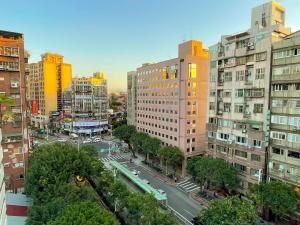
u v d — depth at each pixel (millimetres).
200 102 69188
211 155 55031
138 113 92500
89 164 44156
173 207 46312
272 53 41188
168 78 73500
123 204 37531
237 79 47938
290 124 38438
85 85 138375
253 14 49969
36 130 133250
